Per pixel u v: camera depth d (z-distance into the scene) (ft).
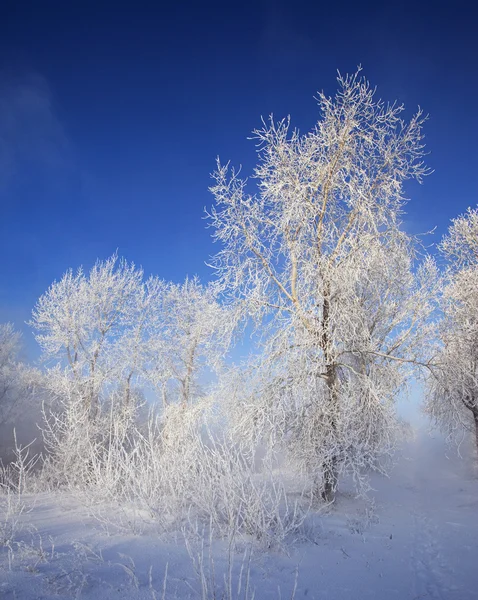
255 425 34.37
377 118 35.01
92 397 54.24
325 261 34.76
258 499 19.12
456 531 25.45
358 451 32.35
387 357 37.19
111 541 16.92
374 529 25.68
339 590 14.17
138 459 26.63
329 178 35.42
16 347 81.41
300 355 34.73
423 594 14.49
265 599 12.46
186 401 58.95
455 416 45.16
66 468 34.96
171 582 12.79
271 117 35.60
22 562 12.87
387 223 35.24
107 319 66.13
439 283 43.01
